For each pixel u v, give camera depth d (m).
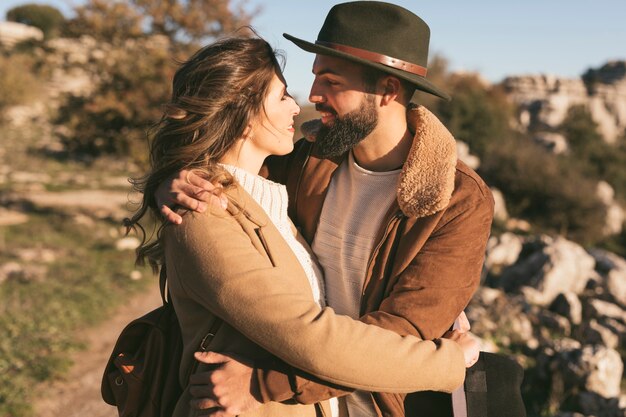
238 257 1.60
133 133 17.52
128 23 18.86
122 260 12.20
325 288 2.02
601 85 45.34
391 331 1.65
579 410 6.41
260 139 1.86
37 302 9.00
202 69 1.78
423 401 1.89
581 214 19.14
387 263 1.84
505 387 1.98
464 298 1.77
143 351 1.84
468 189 1.81
